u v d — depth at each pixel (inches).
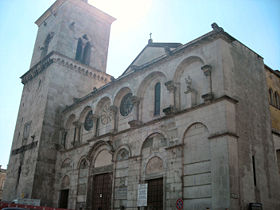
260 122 1120.8
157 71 1295.5
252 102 1117.1
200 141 1027.9
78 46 2202.3
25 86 2226.9
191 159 1036.5
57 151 1802.4
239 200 890.1
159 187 1139.3
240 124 1015.0
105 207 1357.0
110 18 2431.1
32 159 1756.9
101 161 1469.0
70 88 1989.4
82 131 1704.0
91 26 2306.8
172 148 1109.1
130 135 1336.1
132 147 1302.9
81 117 1732.3
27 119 2011.6
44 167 1720.0
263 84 1228.5
